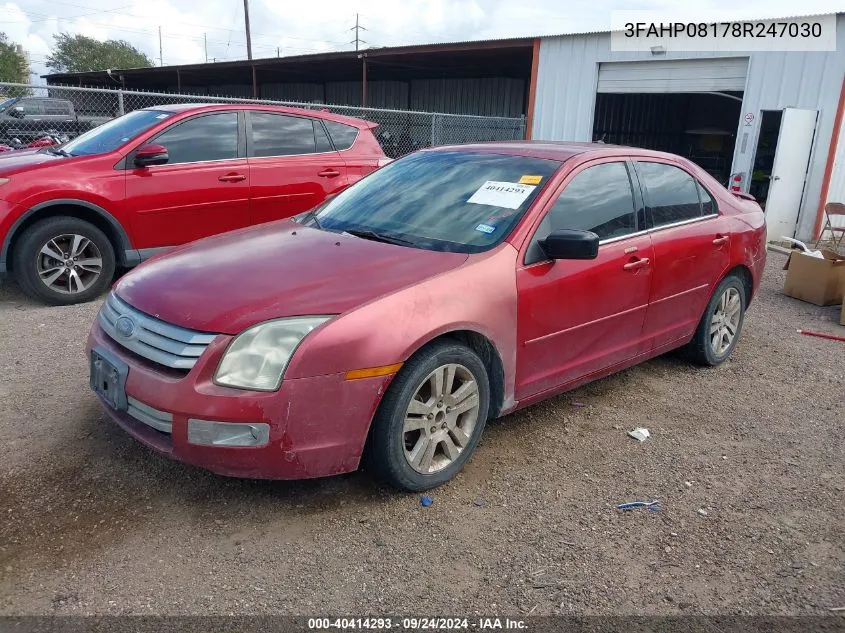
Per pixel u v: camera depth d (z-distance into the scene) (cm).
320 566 270
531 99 1648
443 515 307
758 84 1256
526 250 348
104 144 641
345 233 376
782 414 437
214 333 278
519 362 349
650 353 446
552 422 409
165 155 618
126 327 301
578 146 430
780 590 269
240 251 351
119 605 245
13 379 432
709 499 332
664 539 299
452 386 324
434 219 373
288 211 714
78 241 600
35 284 584
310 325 282
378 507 310
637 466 361
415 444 315
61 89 900
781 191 1182
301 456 282
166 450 284
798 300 745
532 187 372
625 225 407
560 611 253
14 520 289
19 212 564
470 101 2655
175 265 338
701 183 482
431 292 307
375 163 775
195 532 287
